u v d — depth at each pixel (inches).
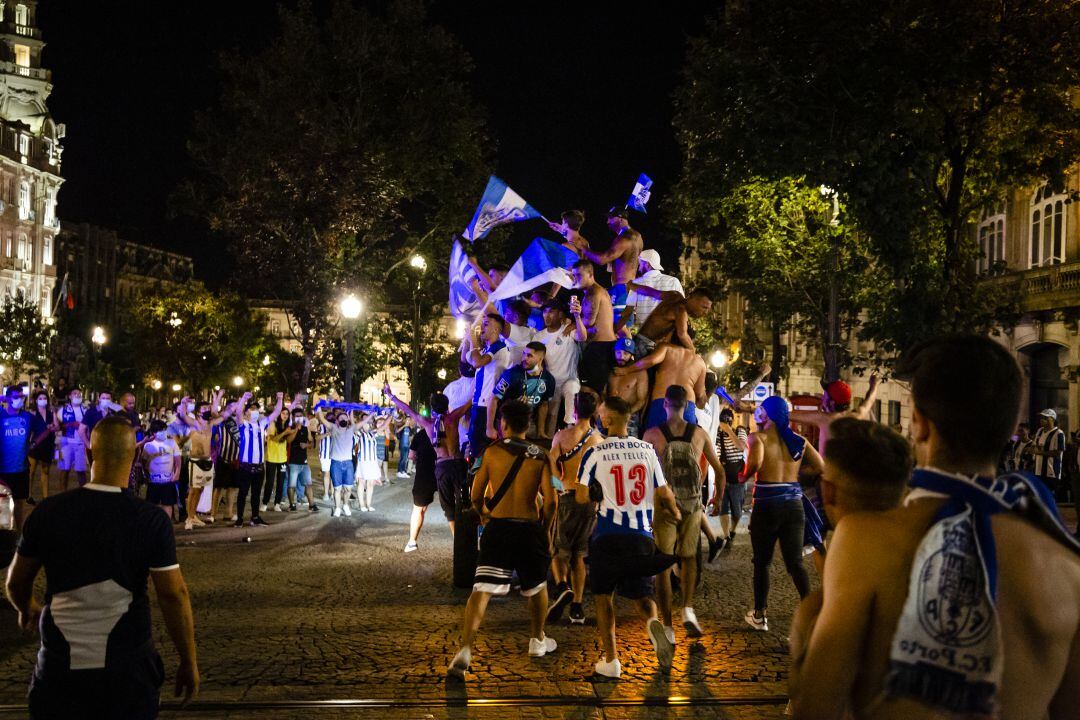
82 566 151.9
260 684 275.7
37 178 3336.6
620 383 419.8
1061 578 89.9
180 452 673.6
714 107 739.4
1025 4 639.8
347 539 617.3
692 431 344.8
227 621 363.3
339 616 375.2
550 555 310.3
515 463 300.5
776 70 649.0
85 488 156.9
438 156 1521.9
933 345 98.8
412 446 564.7
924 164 635.5
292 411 784.3
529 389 430.6
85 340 3580.2
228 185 1425.9
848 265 965.8
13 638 326.0
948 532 88.8
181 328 3004.4
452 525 484.4
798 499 339.0
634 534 287.1
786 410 335.6
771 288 1120.2
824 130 641.0
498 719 249.4
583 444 369.4
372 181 1385.3
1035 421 1155.3
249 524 664.4
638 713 256.5
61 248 3853.3
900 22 631.8
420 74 1466.5
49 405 812.0
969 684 86.6
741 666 304.0
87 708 150.7
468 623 288.0
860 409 361.1
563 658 312.7
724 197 1003.9
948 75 616.4
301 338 1477.6
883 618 90.7
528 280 467.8
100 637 151.6
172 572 158.4
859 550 92.8
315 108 1386.6
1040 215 1115.3
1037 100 657.0
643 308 505.7
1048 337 1105.4
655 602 332.2
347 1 1414.9
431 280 1640.0
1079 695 91.0
